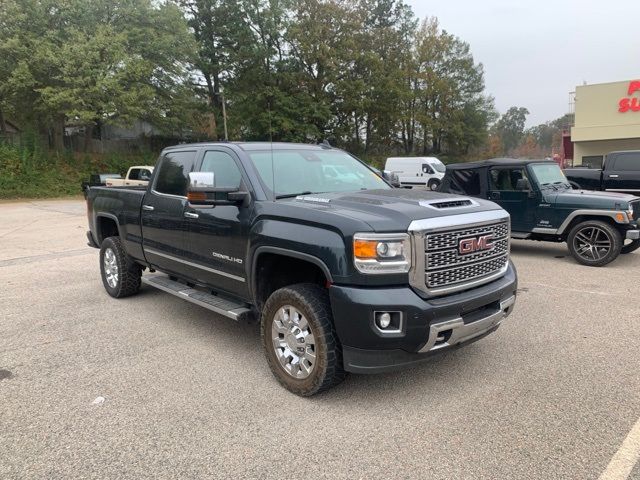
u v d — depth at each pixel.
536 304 5.98
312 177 4.56
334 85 39.38
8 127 37.41
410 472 2.73
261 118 36.84
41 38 27.08
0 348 4.70
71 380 3.99
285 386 3.74
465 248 3.50
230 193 4.01
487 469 2.75
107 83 26.77
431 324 3.22
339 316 3.28
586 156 28.34
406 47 48.81
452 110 53.78
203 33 38.34
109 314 5.77
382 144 50.25
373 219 3.29
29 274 8.00
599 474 2.69
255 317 4.29
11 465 2.85
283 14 37.66
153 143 39.12
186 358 4.43
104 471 2.79
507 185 9.12
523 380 3.86
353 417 3.34
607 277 7.36
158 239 5.35
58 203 24.73
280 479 2.70
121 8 29.64
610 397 3.56
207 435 3.15
